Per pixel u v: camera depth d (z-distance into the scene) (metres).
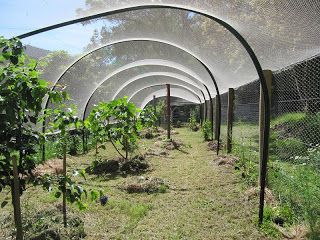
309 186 3.61
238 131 9.48
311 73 6.56
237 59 6.03
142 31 6.57
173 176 6.80
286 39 3.90
